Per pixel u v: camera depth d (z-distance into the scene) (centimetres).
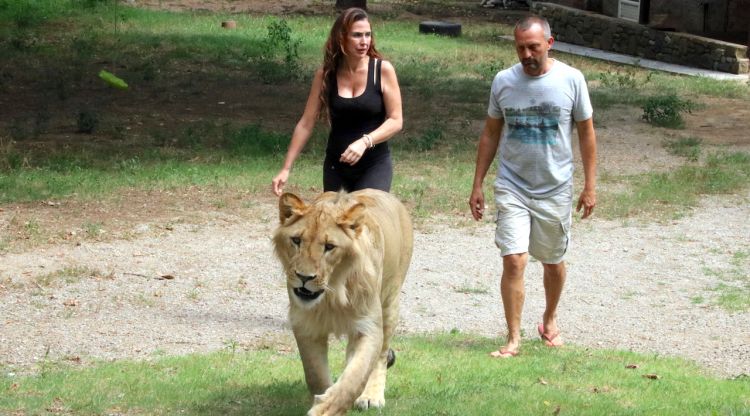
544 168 809
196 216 1298
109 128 1852
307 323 590
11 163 1523
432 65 2716
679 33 2898
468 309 1016
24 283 1009
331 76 734
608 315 1005
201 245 1180
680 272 1153
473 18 3853
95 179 1445
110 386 695
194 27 3178
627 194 1495
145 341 862
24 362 794
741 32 2991
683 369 818
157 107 2080
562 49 3088
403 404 652
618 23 3048
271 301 1003
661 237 1292
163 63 2562
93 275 1047
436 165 1667
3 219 1226
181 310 959
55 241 1157
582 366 797
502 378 741
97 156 1619
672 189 1520
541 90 793
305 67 2619
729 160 1731
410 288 1073
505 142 821
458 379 735
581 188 1543
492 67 2622
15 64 2459
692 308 1030
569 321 984
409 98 2291
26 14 3147
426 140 1816
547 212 816
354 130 737
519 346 843
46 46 2717
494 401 659
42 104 2052
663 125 2075
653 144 1900
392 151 1762
